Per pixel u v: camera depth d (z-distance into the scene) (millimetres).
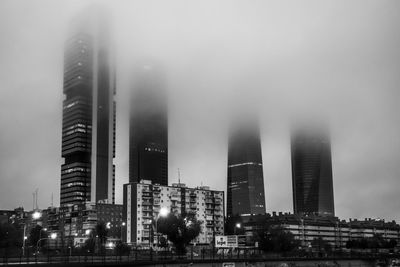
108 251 166250
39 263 94438
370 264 179250
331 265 164375
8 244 190000
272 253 175875
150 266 118000
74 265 99125
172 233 174875
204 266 128750
